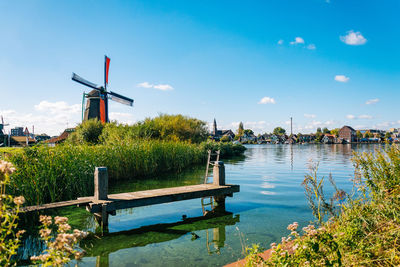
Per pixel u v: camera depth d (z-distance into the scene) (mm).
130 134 21625
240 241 5711
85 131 31094
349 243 3314
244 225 6746
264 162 24953
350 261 3125
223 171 9422
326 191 10070
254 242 5621
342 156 33062
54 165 9297
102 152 13336
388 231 3521
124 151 14422
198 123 32938
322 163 22922
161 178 14430
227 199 9570
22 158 8773
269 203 8852
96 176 7066
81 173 10258
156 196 7555
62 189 9352
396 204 4203
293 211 7828
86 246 5562
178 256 5031
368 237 3510
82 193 9992
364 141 126938
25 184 7793
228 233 6219
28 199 7766
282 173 16609
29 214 7254
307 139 147625
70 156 10414
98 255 5117
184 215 7754
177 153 18641
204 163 23203
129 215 7785
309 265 2867
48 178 8828
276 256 3049
